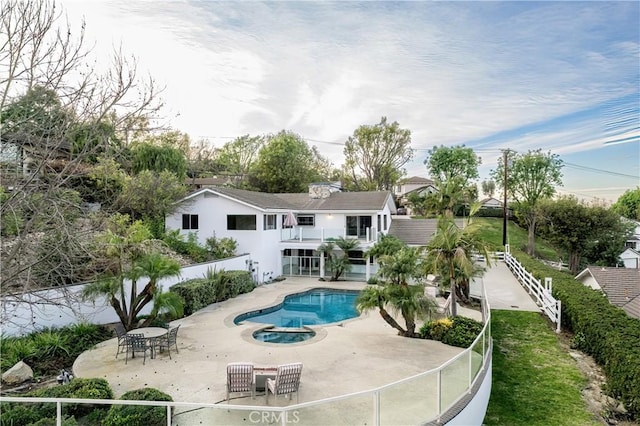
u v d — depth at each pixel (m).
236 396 8.53
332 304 20.56
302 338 14.01
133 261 13.90
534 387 10.63
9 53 7.53
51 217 8.41
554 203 36.31
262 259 24.67
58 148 8.53
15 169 8.70
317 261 27.08
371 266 25.97
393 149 48.03
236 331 13.92
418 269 13.62
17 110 8.18
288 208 27.97
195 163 50.12
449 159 53.00
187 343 12.52
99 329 13.49
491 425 8.87
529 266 23.22
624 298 17.75
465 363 7.85
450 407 7.16
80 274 13.80
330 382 9.38
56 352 11.20
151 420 6.34
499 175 44.47
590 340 12.46
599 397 10.04
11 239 8.75
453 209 31.06
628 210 62.00
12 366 9.88
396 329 14.33
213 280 18.47
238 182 49.34
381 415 6.28
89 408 6.82
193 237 23.70
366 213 26.83
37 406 6.24
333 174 58.56
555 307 15.49
